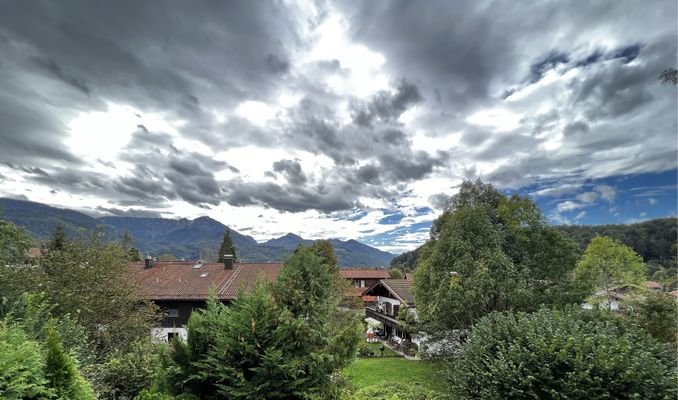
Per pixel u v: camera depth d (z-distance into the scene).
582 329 8.77
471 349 9.70
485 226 17.30
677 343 13.05
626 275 38.69
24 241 20.16
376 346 29.62
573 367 7.88
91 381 8.57
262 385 7.82
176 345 8.90
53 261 14.38
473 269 16.31
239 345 8.28
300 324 8.32
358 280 59.16
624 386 7.48
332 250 37.72
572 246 18.16
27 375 5.31
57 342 6.06
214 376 8.38
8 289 10.61
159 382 8.89
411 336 25.66
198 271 28.62
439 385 14.68
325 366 8.41
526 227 18.09
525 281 16.19
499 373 8.30
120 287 15.19
